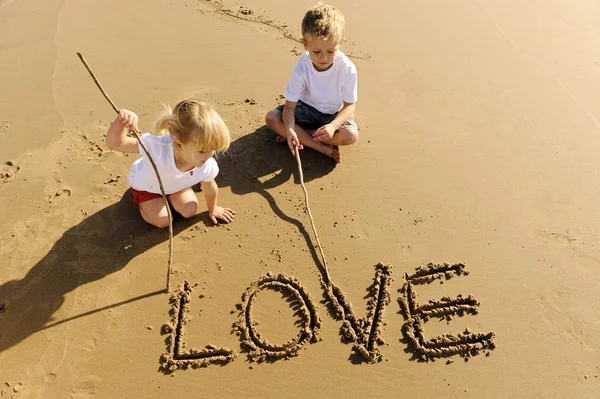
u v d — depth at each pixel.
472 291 3.48
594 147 4.47
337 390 2.99
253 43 5.57
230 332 3.24
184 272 3.52
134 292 3.40
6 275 3.44
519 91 5.05
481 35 5.80
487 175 4.25
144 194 3.62
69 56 5.30
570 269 3.61
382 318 3.33
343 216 3.92
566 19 6.07
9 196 3.93
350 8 6.20
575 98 4.96
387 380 3.04
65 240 3.66
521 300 3.43
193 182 3.59
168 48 5.46
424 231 3.83
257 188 4.11
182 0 6.23
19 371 2.99
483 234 3.82
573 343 3.22
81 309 3.29
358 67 5.30
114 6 6.10
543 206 4.01
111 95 4.85
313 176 4.22
